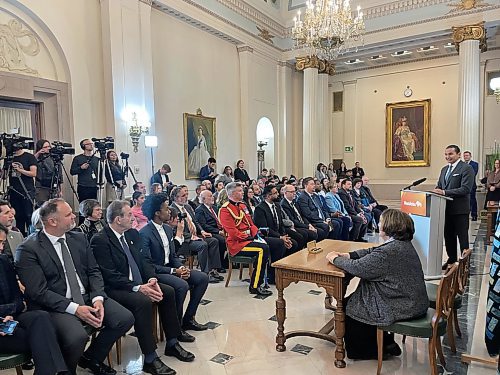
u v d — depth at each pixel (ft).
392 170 40.22
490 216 19.81
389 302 7.89
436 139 37.81
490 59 34.14
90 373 8.31
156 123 24.64
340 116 42.70
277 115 36.35
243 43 31.40
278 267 9.09
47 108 19.20
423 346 9.40
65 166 19.62
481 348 9.00
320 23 19.20
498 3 26.73
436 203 13.11
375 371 8.27
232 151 31.60
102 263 8.77
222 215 13.96
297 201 18.86
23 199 14.82
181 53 26.48
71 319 7.48
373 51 34.73
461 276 9.05
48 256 7.81
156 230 10.62
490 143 34.50
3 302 7.19
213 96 29.45
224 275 15.93
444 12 28.71
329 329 9.91
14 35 17.70
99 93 21.16
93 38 20.81
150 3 23.17
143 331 8.34
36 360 6.78
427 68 37.91
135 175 22.20
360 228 22.27
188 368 8.51
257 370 8.41
